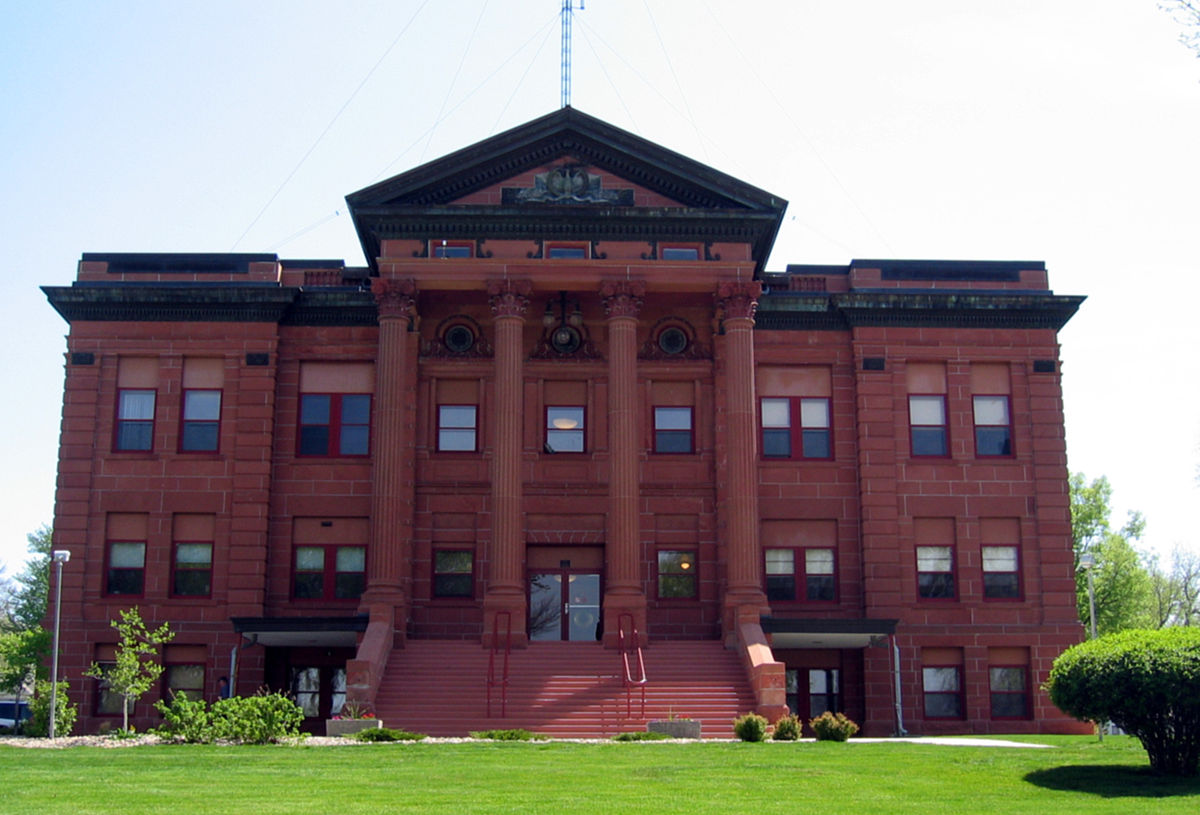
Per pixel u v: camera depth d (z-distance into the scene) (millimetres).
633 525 40281
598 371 44719
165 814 17688
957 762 25547
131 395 44750
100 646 43156
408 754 26562
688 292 43656
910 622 43594
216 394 44812
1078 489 75438
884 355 45344
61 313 45062
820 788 21484
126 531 43812
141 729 42219
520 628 39250
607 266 42156
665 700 35594
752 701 35688
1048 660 43562
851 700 43094
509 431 40906
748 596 39875
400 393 41438
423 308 45062
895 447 44750
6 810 17828
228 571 43250
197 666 43031
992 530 44656
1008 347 45719
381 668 36969
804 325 45844
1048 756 27000
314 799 19312
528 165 43188
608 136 42656
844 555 44500
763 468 44906
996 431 45375
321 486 44500
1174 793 20984
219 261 45688
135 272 45469
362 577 44031
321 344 45406
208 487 43844
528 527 43719
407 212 42125
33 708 40594
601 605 43625
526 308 42250
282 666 42969
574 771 23375
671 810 18625
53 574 43281
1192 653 22719
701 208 42344
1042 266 46688
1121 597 73938
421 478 44062
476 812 18141
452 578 43562
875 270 46250
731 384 41750
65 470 43969
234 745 29672
